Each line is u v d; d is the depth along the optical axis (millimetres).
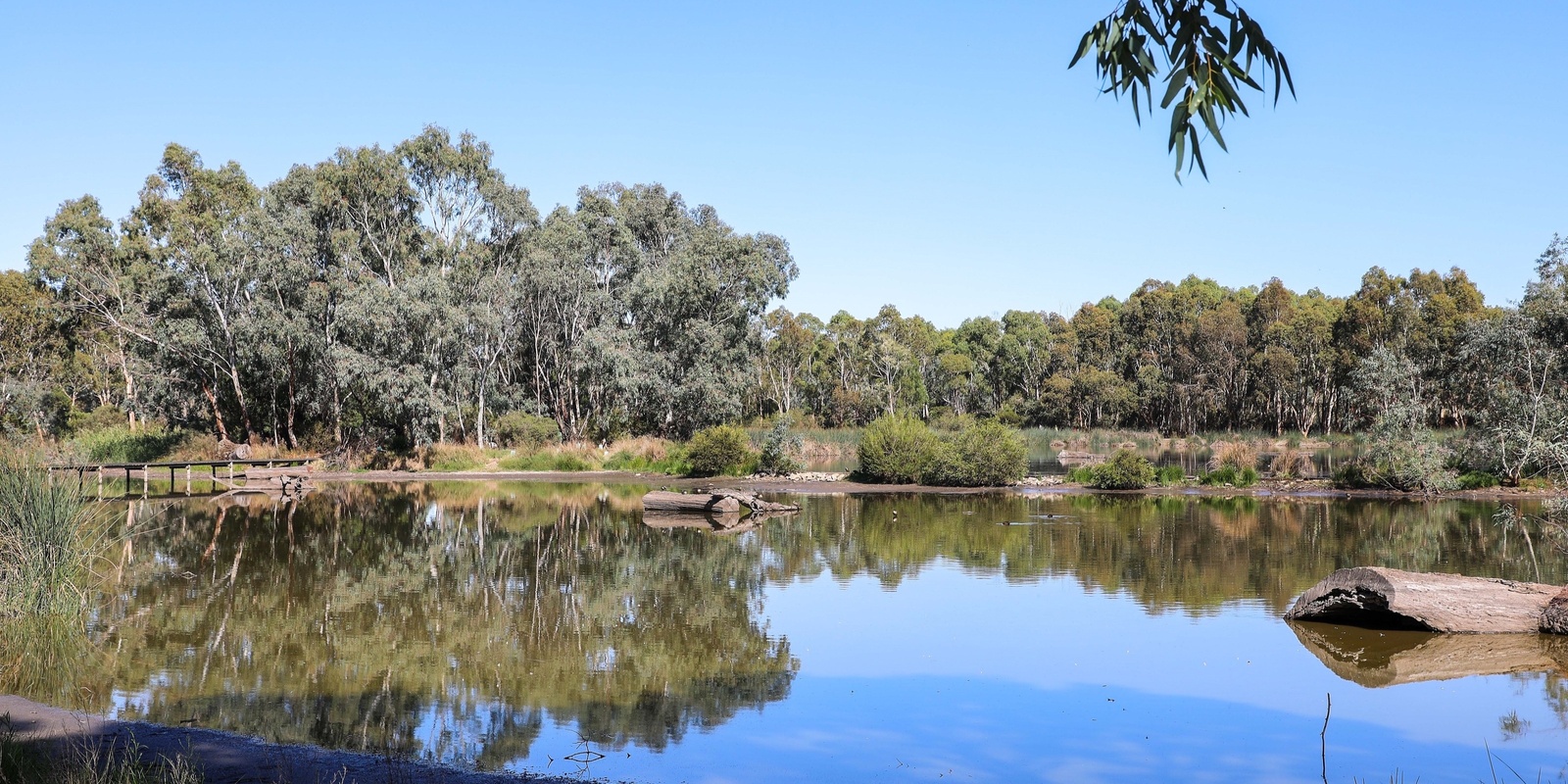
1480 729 8180
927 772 7242
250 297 40500
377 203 44719
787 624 12094
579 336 47969
